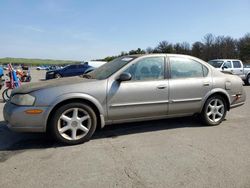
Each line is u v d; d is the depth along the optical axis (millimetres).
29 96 4531
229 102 6156
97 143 4832
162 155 4242
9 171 3688
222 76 6109
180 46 83188
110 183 3344
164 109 5441
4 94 10406
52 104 4543
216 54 75750
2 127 5910
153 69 5402
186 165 3861
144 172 3643
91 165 3873
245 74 18484
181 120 6469
